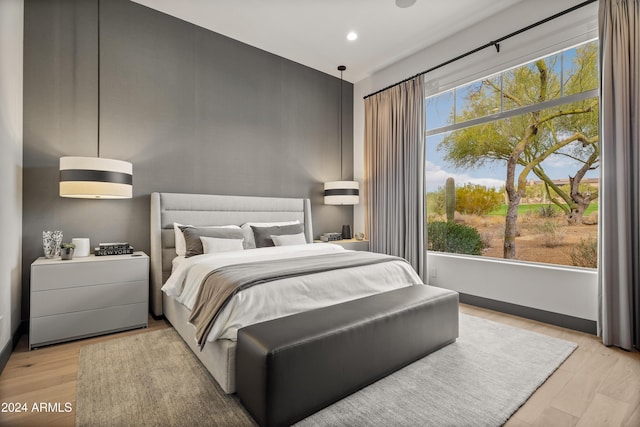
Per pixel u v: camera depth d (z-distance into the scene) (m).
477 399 1.70
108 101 3.03
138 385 1.82
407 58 4.23
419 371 2.00
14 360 2.13
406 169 4.05
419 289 2.46
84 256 2.70
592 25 2.66
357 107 5.05
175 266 2.92
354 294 2.27
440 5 3.17
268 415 1.42
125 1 3.12
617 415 1.58
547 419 1.55
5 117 2.10
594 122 2.92
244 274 2.00
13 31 2.31
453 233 4.04
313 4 3.18
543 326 2.86
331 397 1.65
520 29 3.10
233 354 1.70
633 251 2.36
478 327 2.80
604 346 2.42
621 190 2.36
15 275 2.39
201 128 3.59
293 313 1.93
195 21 3.49
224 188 3.76
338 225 4.93
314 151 4.62
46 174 2.74
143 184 3.22
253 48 4.01
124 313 2.65
